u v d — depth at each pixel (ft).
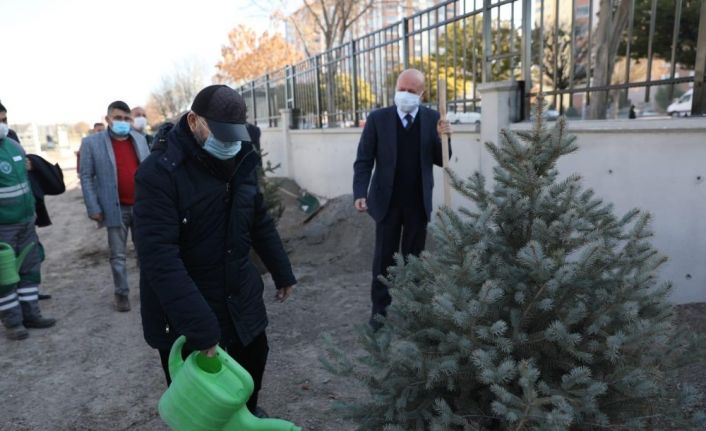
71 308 17.49
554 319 6.16
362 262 20.31
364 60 26.73
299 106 38.45
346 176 29.25
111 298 18.34
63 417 10.58
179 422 6.18
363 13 66.23
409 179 12.60
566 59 17.56
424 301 6.89
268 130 43.83
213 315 6.48
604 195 13.01
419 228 12.87
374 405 6.86
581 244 6.37
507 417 5.22
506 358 5.78
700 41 11.39
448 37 19.48
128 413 10.65
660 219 11.88
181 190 6.77
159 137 7.02
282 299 8.80
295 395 10.82
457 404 6.30
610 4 15.02
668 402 6.38
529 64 15.61
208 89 6.74
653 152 11.86
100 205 15.99
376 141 12.84
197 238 7.07
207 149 6.82
